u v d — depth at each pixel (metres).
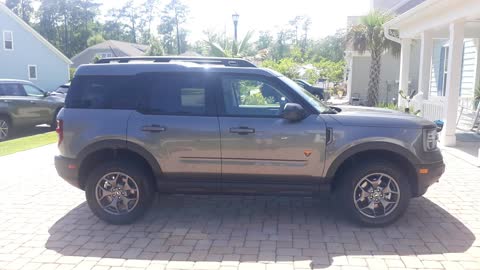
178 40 87.56
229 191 5.15
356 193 5.00
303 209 5.73
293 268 4.04
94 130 5.10
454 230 4.91
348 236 4.79
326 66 33.19
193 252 4.43
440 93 16.12
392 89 21.62
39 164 8.73
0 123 13.21
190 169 5.09
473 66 14.02
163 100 5.16
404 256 4.26
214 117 5.04
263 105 5.21
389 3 23.28
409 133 4.89
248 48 20.38
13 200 6.24
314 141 4.90
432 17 10.68
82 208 5.88
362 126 4.90
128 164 5.13
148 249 4.52
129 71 5.26
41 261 4.26
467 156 8.55
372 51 18.16
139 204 5.18
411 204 5.81
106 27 91.69
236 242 4.67
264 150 4.96
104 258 4.31
